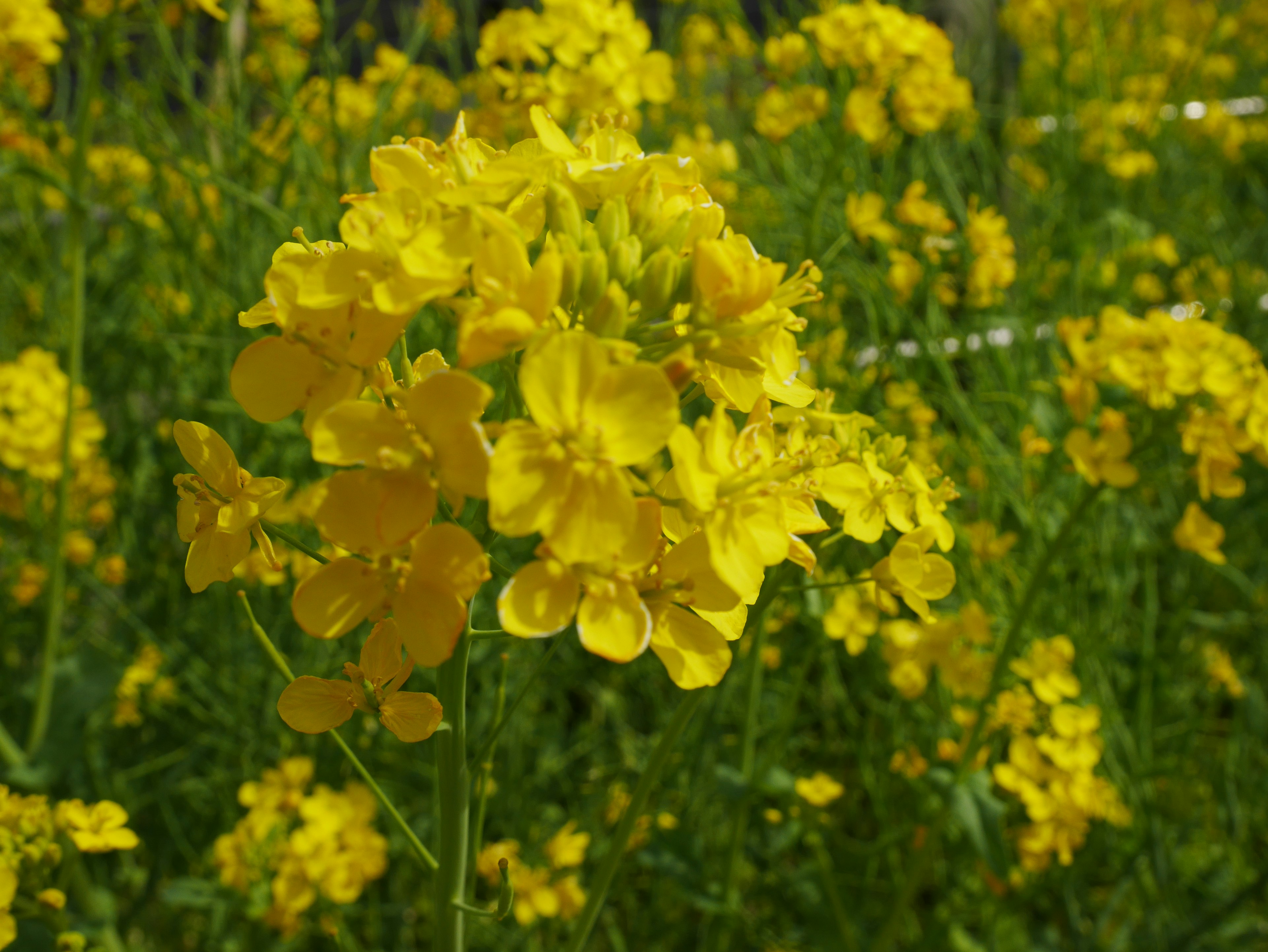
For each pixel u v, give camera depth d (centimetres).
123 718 359
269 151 387
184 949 366
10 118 441
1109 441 269
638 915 369
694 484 115
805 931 332
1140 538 387
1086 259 492
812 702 406
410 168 133
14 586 396
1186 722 385
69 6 331
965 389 499
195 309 383
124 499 419
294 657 364
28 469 368
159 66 411
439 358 162
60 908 209
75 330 318
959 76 578
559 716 416
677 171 140
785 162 423
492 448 116
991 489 372
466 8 473
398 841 347
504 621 112
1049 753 300
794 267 409
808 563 139
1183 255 640
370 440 113
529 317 110
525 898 313
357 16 657
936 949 342
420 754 379
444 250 113
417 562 113
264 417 123
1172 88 652
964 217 445
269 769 366
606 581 115
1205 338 262
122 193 451
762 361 130
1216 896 349
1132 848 357
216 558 134
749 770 316
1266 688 441
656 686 404
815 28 378
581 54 347
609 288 120
